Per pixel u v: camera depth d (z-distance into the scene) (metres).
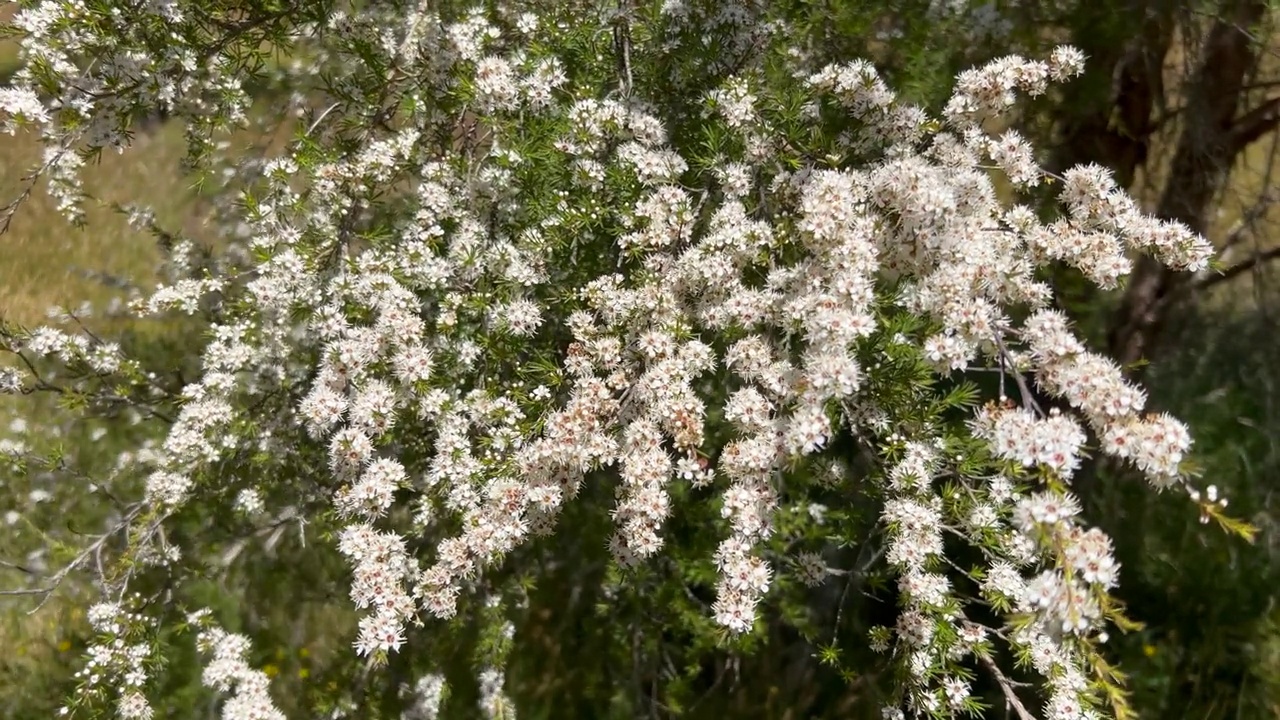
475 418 0.40
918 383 0.38
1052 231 0.39
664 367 0.38
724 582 0.37
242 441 0.57
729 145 0.45
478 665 0.64
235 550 0.67
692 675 0.69
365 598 0.39
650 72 0.49
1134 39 0.61
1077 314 0.69
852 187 0.37
